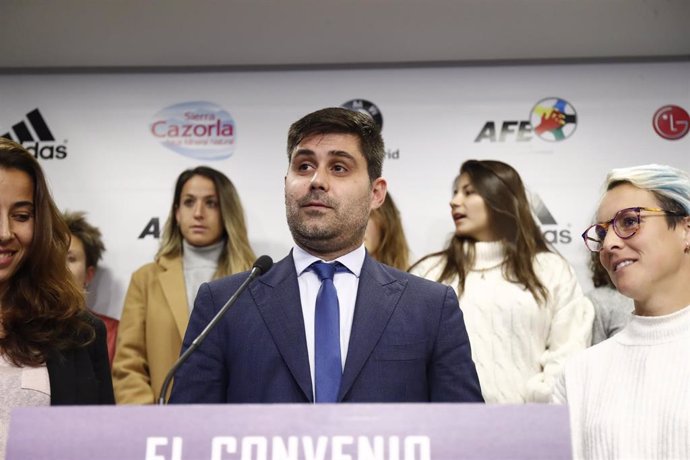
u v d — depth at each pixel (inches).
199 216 135.0
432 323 73.4
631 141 136.7
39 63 141.4
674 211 74.1
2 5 130.9
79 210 136.4
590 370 76.9
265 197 136.9
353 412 49.6
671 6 131.2
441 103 138.6
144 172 138.0
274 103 139.9
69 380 74.5
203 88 140.7
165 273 132.6
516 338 117.7
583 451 72.9
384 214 134.1
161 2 131.5
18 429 49.8
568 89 138.6
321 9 132.6
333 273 75.8
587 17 133.0
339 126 77.7
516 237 128.1
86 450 49.5
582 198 134.6
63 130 139.7
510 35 136.3
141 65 141.8
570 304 121.9
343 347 72.0
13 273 76.6
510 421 49.1
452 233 133.0
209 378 71.8
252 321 72.9
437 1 131.5
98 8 132.3
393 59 140.1
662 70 138.6
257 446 49.2
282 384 69.3
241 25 135.1
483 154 136.8
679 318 73.0
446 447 48.9
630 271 74.4
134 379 125.3
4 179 74.6
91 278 133.3
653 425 68.6
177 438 49.5
